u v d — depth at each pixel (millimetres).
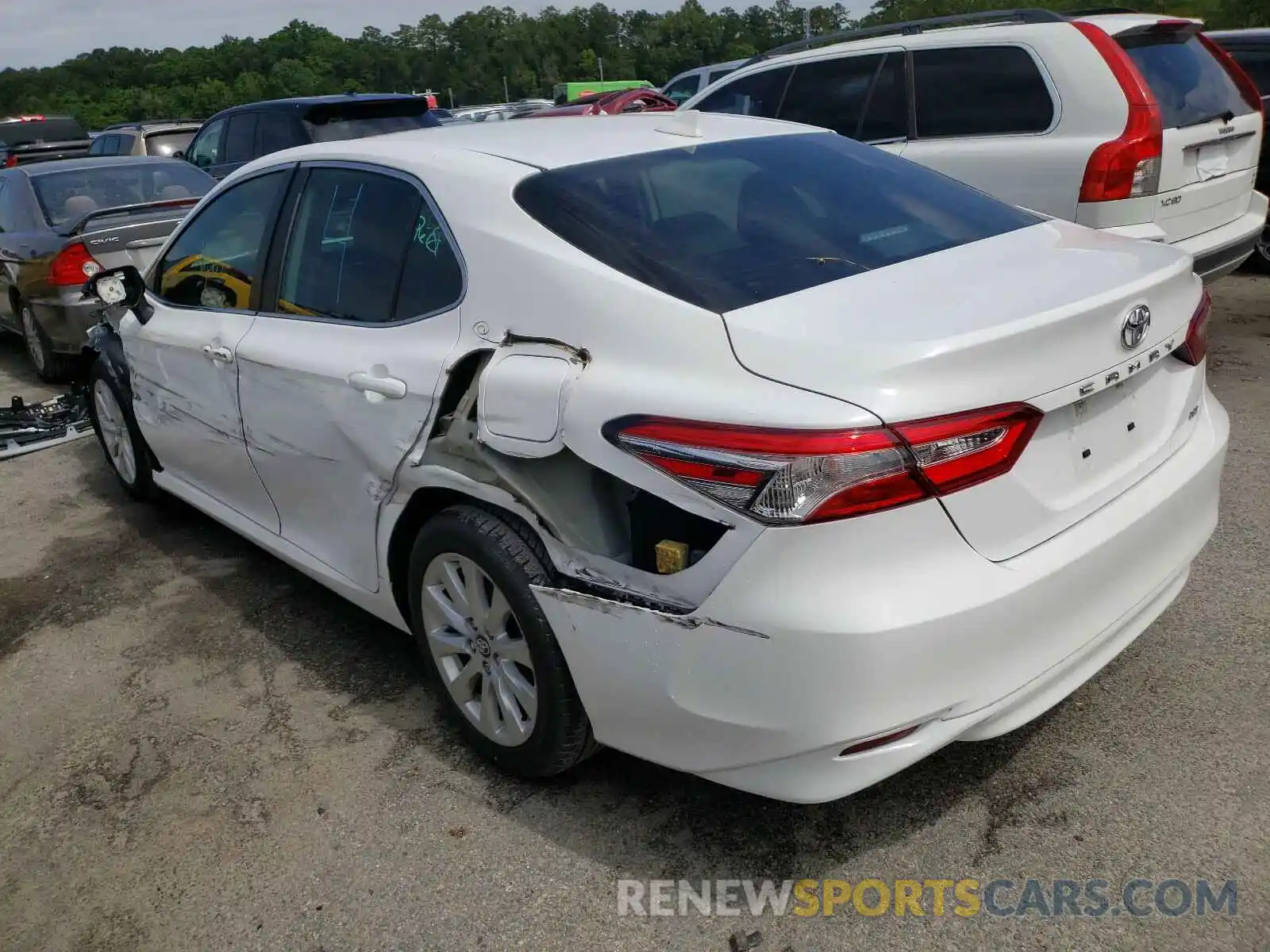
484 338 2703
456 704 2982
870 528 2061
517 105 26750
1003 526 2217
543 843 2658
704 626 2207
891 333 2172
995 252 2707
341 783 2955
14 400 6312
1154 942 2223
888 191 3092
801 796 2234
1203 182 5465
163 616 4055
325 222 3404
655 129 3293
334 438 3199
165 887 2623
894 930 2314
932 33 5824
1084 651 2418
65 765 3162
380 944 2391
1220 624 3352
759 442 2096
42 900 2625
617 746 2537
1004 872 2445
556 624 2510
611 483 2436
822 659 2082
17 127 22281
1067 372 2271
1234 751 2760
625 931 2367
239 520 4074
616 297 2459
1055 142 5312
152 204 7266
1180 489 2617
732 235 2695
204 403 3934
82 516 5133
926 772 2801
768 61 6730
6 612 4188
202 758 3129
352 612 3980
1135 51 5375
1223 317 6914
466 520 2711
